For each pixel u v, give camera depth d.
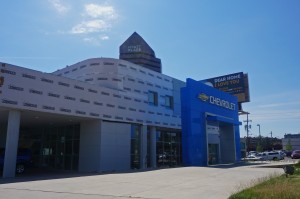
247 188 12.46
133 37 83.88
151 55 84.38
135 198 11.09
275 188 11.52
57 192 12.45
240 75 54.22
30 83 21.42
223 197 11.30
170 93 35.72
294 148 113.19
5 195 11.71
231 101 43.44
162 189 13.42
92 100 25.75
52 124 29.69
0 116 23.83
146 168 28.72
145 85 32.16
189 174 20.56
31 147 33.19
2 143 30.16
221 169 25.20
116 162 27.14
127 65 30.56
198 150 33.00
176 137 37.41
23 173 24.77
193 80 33.97
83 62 30.62
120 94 28.69
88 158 26.50
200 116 34.38
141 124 30.78
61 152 29.92
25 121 27.58
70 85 24.14
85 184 15.06
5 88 19.92
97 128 26.45
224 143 43.44
